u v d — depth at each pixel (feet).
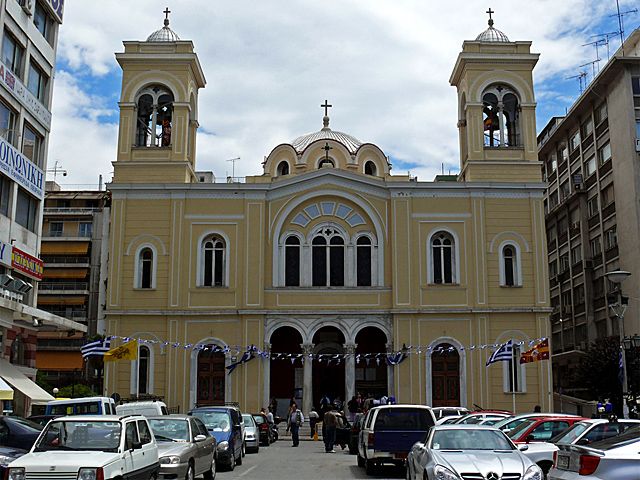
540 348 122.21
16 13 102.42
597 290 171.83
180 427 64.08
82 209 231.09
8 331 102.27
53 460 45.34
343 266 140.97
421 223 139.64
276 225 141.18
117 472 46.68
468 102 145.18
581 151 182.91
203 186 140.46
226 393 134.10
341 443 106.22
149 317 136.87
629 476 40.57
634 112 156.35
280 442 127.13
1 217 98.53
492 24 152.46
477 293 136.56
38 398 94.22
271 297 137.90
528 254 138.72
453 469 48.06
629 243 154.92
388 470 76.79
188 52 146.51
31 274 106.42
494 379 133.90
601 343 145.28
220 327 136.67
